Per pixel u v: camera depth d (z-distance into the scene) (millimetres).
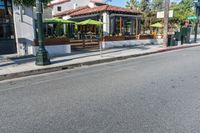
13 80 8180
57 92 6207
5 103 5375
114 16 23156
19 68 9625
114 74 8555
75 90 6355
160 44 21547
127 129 3830
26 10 13984
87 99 5484
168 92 5922
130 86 6625
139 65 10594
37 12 9969
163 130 3770
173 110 4645
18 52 14164
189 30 23141
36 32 14656
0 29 13742
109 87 6578
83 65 11180
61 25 27828
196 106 4855
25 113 4672
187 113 4473
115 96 5672
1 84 7539
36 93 6180
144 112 4566
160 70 9070
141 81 7223
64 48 14664
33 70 9305
